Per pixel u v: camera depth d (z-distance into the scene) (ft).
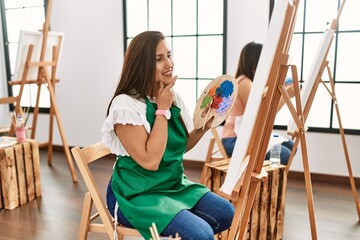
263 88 3.16
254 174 4.03
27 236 6.85
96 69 12.35
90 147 4.65
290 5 3.34
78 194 9.07
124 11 11.60
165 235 4.09
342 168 9.84
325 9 9.54
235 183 3.49
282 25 3.11
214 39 10.79
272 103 3.90
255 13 10.00
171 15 11.21
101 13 11.92
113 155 12.39
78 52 12.53
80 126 13.05
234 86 4.79
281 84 3.85
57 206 8.29
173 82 4.37
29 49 9.35
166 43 4.60
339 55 9.65
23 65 9.46
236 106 7.32
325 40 5.67
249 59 7.23
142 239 6.77
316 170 10.11
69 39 12.59
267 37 3.17
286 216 7.79
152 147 4.18
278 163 6.53
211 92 5.02
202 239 3.99
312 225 5.55
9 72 14.42
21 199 8.36
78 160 4.41
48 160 11.60
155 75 4.50
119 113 4.25
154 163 4.21
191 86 11.38
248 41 10.22
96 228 4.66
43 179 10.23
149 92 4.58
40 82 10.13
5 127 10.92
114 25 11.83
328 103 9.91
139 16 11.60
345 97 9.80
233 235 3.76
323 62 5.87
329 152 9.90
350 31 9.43
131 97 4.44
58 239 6.73
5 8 13.99
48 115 13.58
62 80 13.03
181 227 4.02
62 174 10.69
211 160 8.16
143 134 4.26
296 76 4.73
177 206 4.28
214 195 4.86
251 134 3.40
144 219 4.15
